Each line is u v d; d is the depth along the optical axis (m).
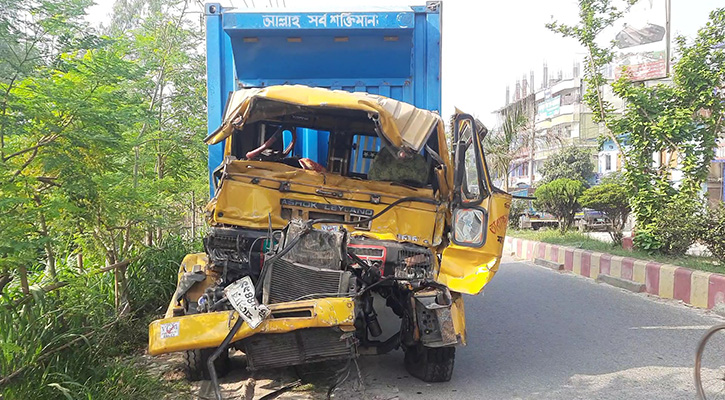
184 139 8.56
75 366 4.82
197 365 5.29
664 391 5.00
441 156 5.38
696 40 10.99
